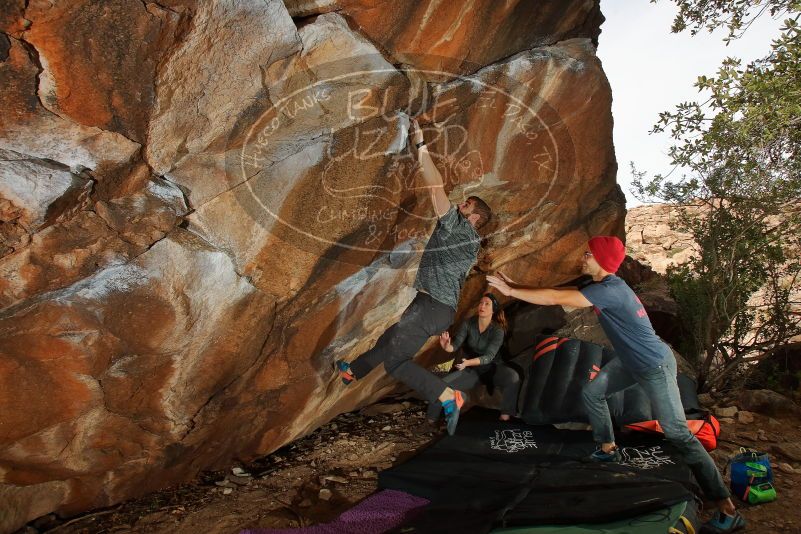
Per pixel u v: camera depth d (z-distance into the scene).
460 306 4.44
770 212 4.74
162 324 2.57
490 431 4.25
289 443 4.31
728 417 4.36
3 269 2.11
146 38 1.93
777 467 3.61
